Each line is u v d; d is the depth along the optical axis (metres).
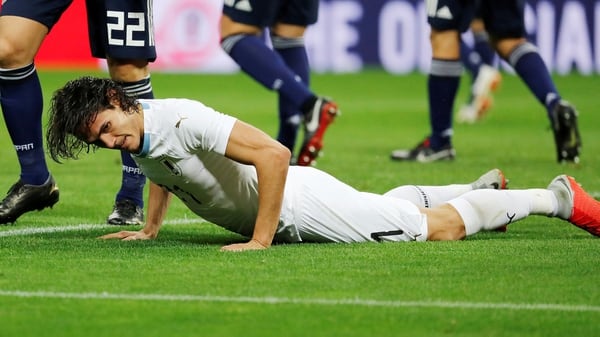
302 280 16.28
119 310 14.59
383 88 62.97
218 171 18.66
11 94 21.81
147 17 22.31
